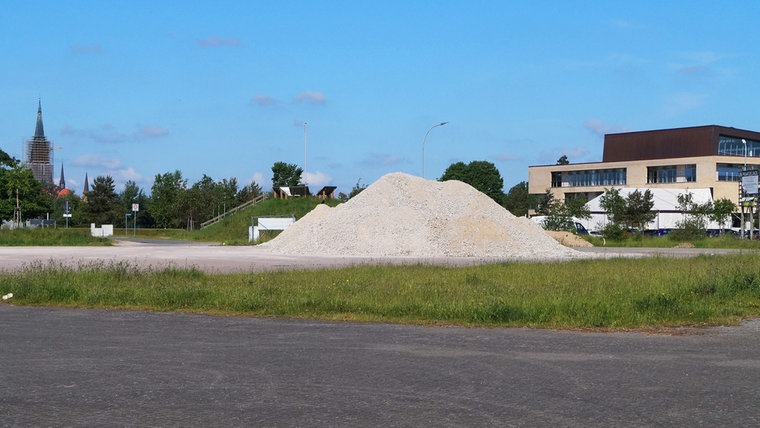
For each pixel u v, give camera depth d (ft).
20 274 69.21
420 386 27.09
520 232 136.77
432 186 148.25
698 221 218.79
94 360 32.14
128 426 21.77
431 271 79.30
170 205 334.44
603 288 60.03
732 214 286.46
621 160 386.73
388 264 91.50
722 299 55.62
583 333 40.88
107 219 383.65
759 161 342.23
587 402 24.75
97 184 388.57
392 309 48.88
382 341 37.65
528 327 43.34
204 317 47.60
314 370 30.01
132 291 57.62
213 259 110.93
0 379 28.27
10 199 275.59
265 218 209.26
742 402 24.84
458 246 127.24
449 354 33.78
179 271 74.49
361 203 142.82
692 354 34.04
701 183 337.31
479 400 24.97
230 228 229.25
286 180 362.33
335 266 91.76
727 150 362.53
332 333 40.47
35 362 31.65
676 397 25.52
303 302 51.42
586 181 386.32
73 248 150.30
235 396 25.50
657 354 33.99
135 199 419.74
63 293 57.36
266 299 52.60
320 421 22.29
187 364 31.27
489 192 420.36
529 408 23.94
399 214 134.72
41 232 183.42
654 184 353.72
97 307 53.16
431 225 130.93
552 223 229.45
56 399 25.07
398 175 150.20
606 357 33.14
